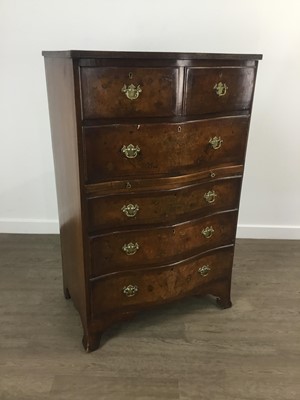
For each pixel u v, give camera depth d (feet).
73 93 3.67
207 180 4.80
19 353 4.88
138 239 4.68
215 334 5.34
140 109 3.97
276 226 8.11
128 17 6.46
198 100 4.22
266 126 7.27
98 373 4.62
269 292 6.33
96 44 6.63
